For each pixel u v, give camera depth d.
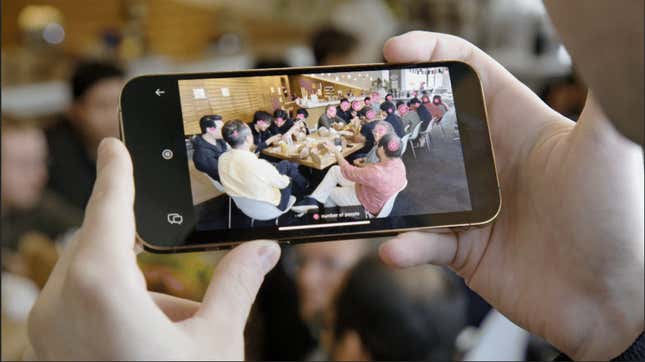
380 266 1.41
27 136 2.51
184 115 0.90
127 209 0.65
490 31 3.23
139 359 0.59
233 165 0.89
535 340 1.61
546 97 2.63
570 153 0.83
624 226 0.81
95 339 0.59
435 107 0.93
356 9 3.30
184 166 0.88
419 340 1.39
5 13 3.52
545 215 0.86
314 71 0.94
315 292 1.64
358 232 0.89
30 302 1.94
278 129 0.91
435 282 1.42
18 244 2.42
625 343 0.84
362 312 1.39
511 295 0.90
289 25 4.12
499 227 0.92
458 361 1.54
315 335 1.67
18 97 3.33
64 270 0.65
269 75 0.92
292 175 0.90
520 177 0.90
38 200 2.56
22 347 1.76
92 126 2.98
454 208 0.90
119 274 0.60
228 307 0.67
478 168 0.91
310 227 0.89
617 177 0.80
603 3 0.41
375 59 3.15
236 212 0.88
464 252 0.92
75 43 3.62
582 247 0.83
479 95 0.93
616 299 0.84
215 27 3.89
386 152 0.92
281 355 1.70
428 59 0.95
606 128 0.79
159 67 3.61
